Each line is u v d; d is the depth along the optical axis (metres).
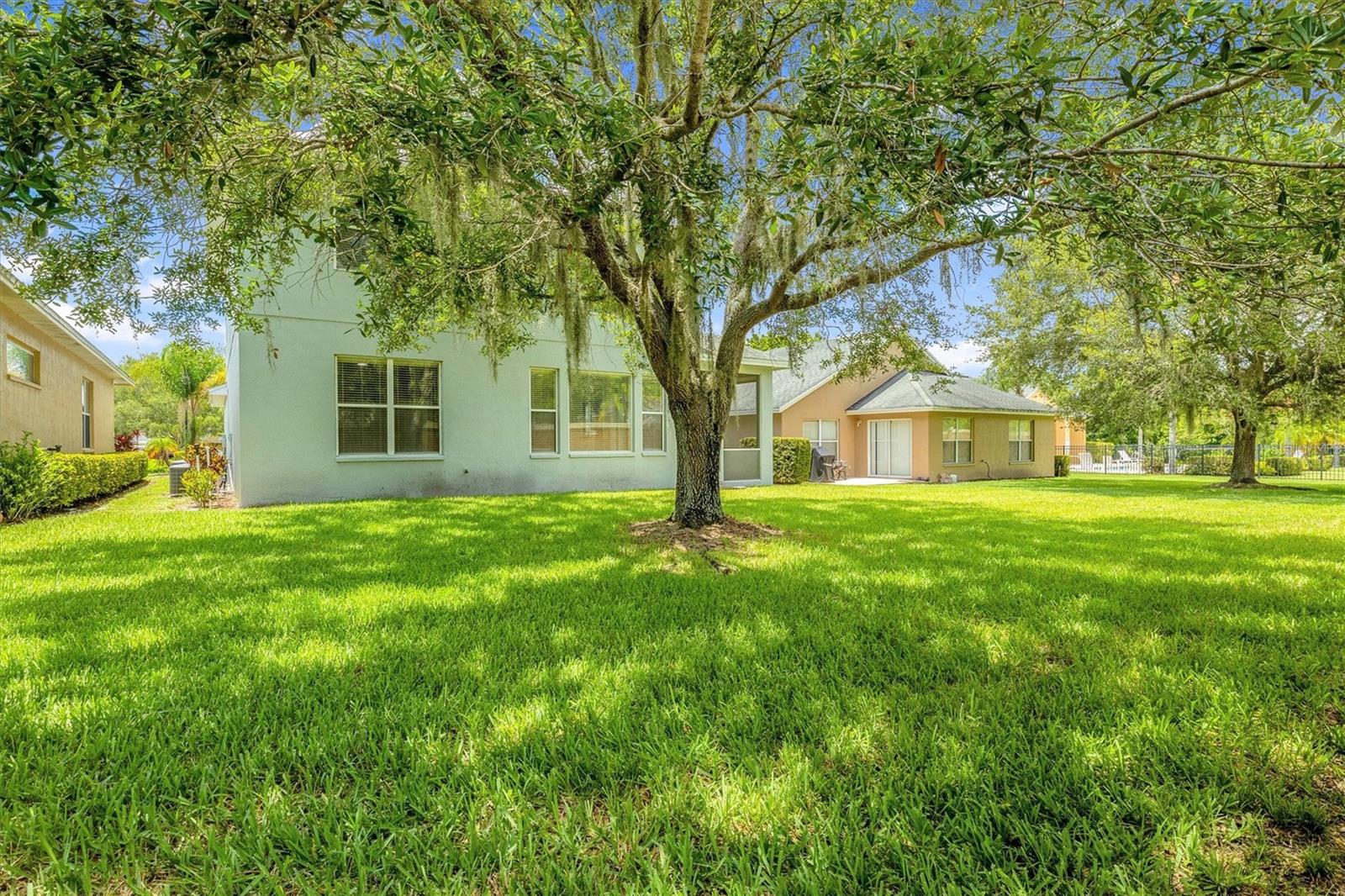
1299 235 2.86
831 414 19.23
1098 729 2.20
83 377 14.85
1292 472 20.66
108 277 4.94
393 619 3.54
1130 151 2.68
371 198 3.58
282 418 9.27
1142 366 11.85
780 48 4.04
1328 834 1.64
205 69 2.23
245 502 9.02
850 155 2.84
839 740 2.12
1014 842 1.63
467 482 10.80
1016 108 2.60
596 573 4.70
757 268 5.47
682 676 2.69
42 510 8.48
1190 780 1.89
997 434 19.92
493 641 3.13
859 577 4.54
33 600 3.91
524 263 5.39
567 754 2.04
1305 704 2.40
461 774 1.91
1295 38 1.98
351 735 2.16
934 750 2.04
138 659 2.89
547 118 2.75
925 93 2.61
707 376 6.67
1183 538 6.49
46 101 2.05
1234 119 3.27
